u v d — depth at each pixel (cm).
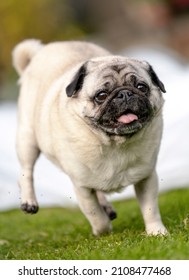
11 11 2048
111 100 696
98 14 2455
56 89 794
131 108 689
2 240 932
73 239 870
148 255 624
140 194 787
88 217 806
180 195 1044
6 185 1209
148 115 706
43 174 1209
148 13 2359
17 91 1891
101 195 882
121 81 707
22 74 951
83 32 2281
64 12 2214
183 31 2228
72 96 725
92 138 726
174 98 1341
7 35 2036
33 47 951
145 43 2208
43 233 970
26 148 878
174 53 2128
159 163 1203
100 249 689
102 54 873
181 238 667
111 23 2391
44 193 1182
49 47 906
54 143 771
